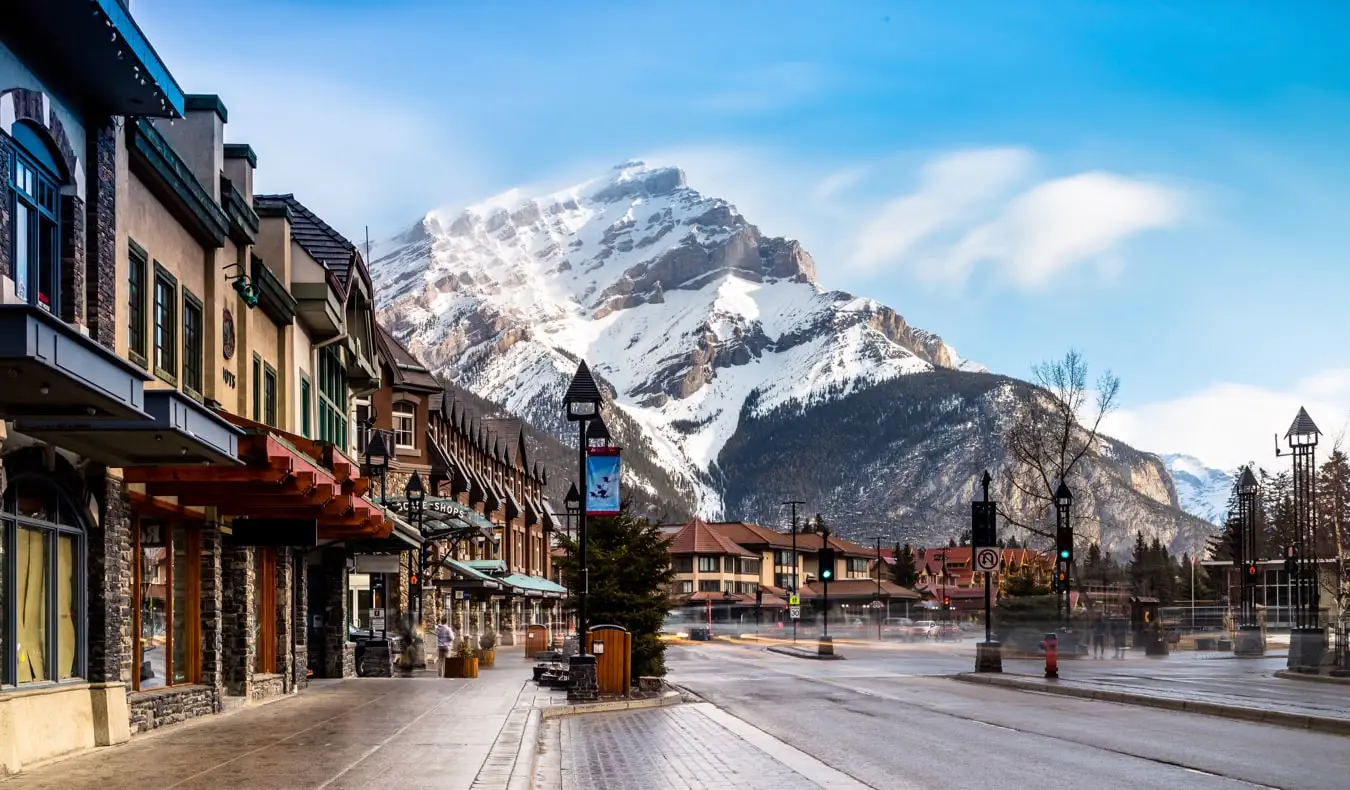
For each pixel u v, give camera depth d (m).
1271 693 29.05
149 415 13.91
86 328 17.03
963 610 132.12
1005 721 23.84
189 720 21.31
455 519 46.22
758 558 164.62
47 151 16.12
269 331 27.81
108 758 16.16
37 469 15.88
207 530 22.70
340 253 32.78
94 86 16.81
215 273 22.98
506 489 92.06
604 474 29.77
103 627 17.75
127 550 18.84
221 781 14.02
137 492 19.11
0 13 14.59
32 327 10.92
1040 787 14.78
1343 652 34.81
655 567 34.00
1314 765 16.61
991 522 41.06
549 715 25.92
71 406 13.18
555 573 108.19
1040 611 55.41
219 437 16.53
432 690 30.09
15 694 15.16
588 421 30.14
